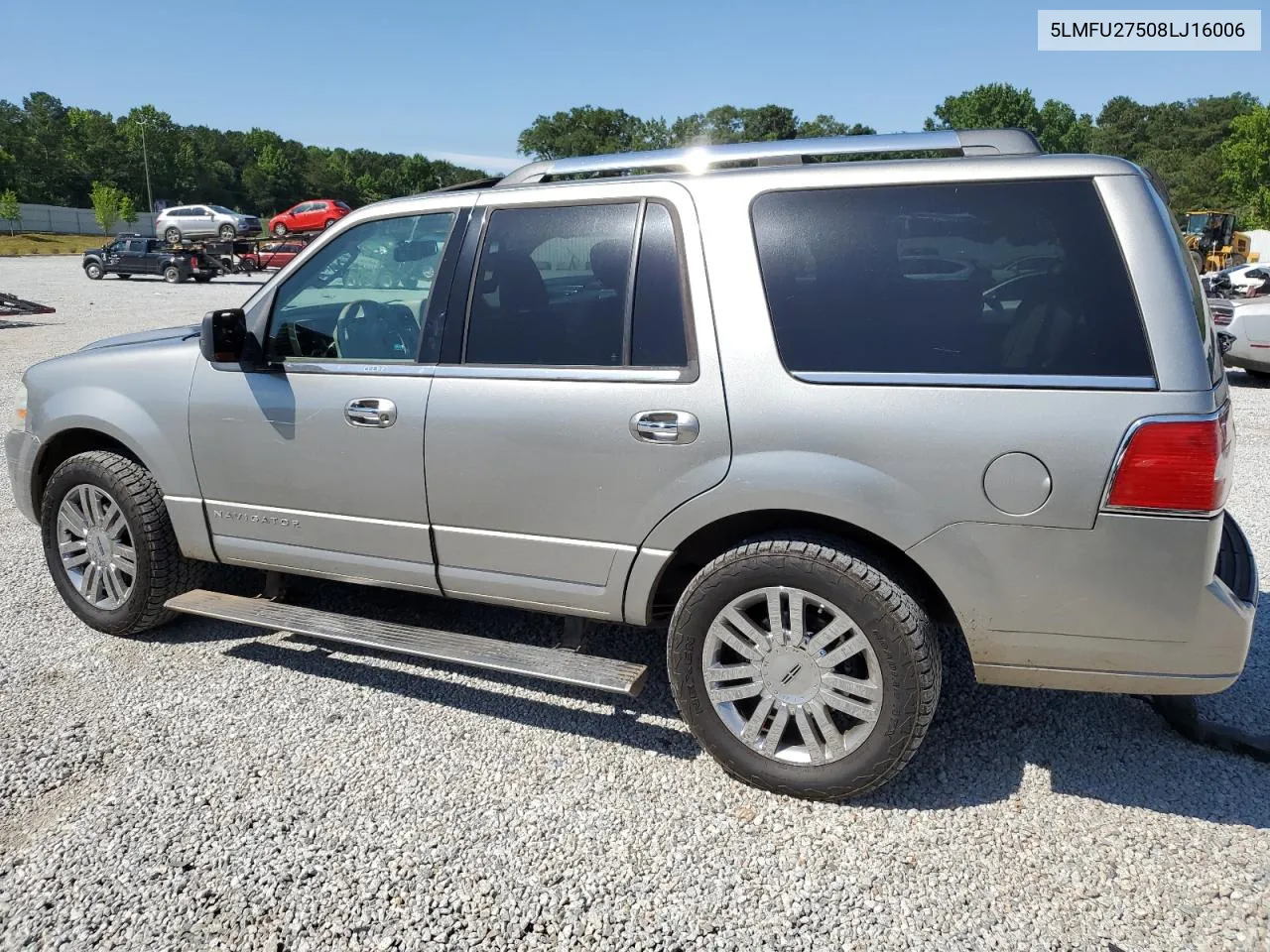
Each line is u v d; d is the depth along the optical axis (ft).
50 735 10.90
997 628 8.79
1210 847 8.82
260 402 11.77
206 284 105.09
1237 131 230.07
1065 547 8.38
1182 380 8.05
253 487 12.06
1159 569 8.21
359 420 11.13
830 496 8.90
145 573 12.95
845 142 9.76
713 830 9.16
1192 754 10.43
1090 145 377.09
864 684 9.10
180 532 12.78
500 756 10.52
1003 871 8.54
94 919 8.02
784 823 9.25
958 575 8.70
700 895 8.28
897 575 9.06
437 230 11.08
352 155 474.90
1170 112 408.67
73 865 8.70
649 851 8.87
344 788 9.89
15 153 356.38
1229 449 8.48
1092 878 8.42
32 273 120.26
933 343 8.78
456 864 8.70
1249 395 35.27
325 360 11.60
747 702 10.07
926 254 8.91
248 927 7.93
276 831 9.17
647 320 9.80
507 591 10.84
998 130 9.41
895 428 8.69
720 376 9.33
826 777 9.34
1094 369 8.26
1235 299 37.78
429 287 10.97
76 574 13.76
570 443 10.01
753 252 9.40
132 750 10.61
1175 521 8.09
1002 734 10.87
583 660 10.61
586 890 8.36
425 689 12.09
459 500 10.75
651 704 11.69
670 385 9.55
